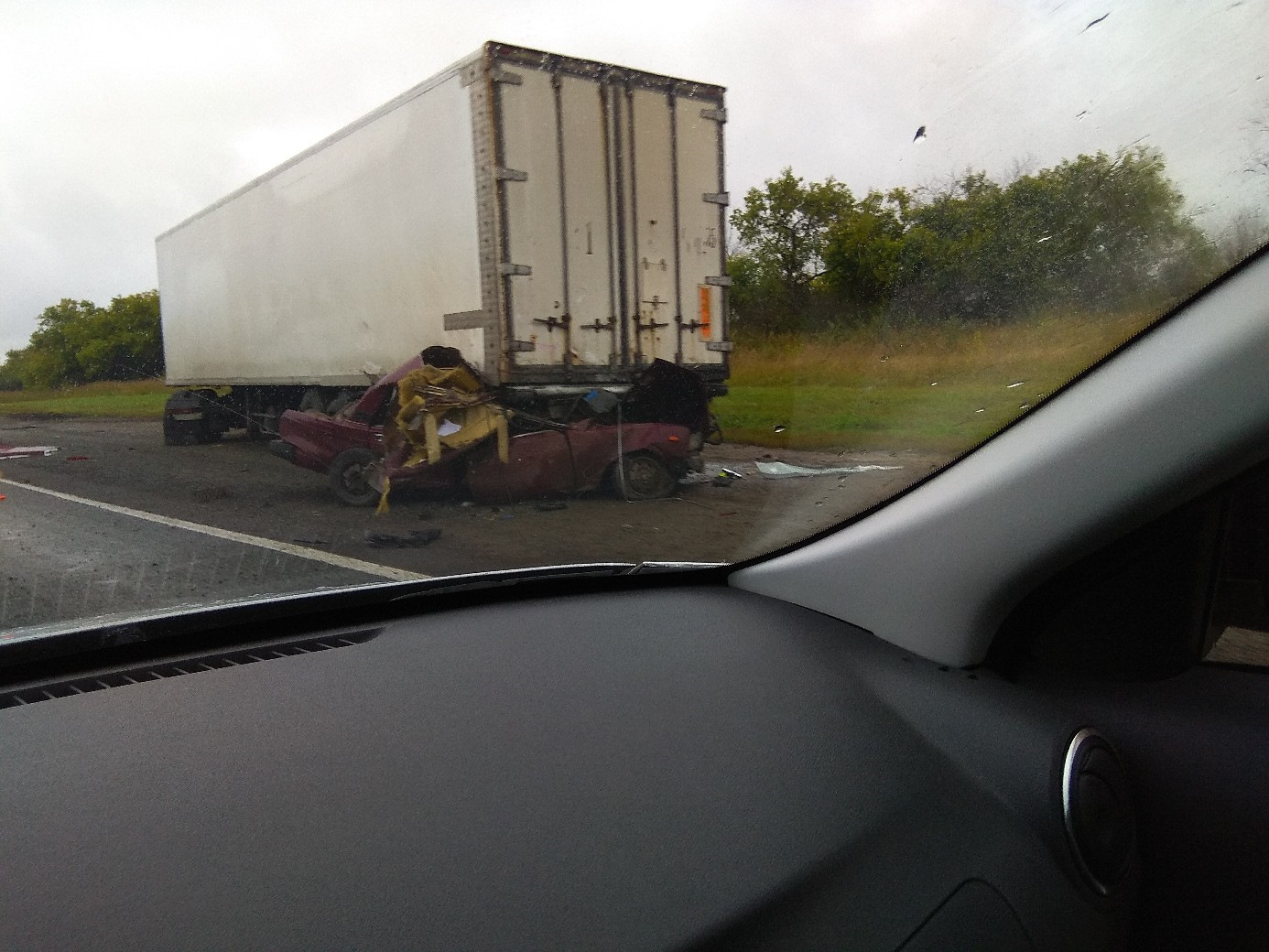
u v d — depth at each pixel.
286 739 1.54
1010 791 1.65
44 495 4.47
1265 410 1.52
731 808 1.47
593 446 6.57
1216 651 1.94
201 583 3.11
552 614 2.24
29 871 1.16
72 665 1.75
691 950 1.16
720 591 2.42
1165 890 1.74
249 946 1.06
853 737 1.71
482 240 8.11
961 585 1.93
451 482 6.54
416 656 1.94
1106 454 1.67
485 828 1.34
